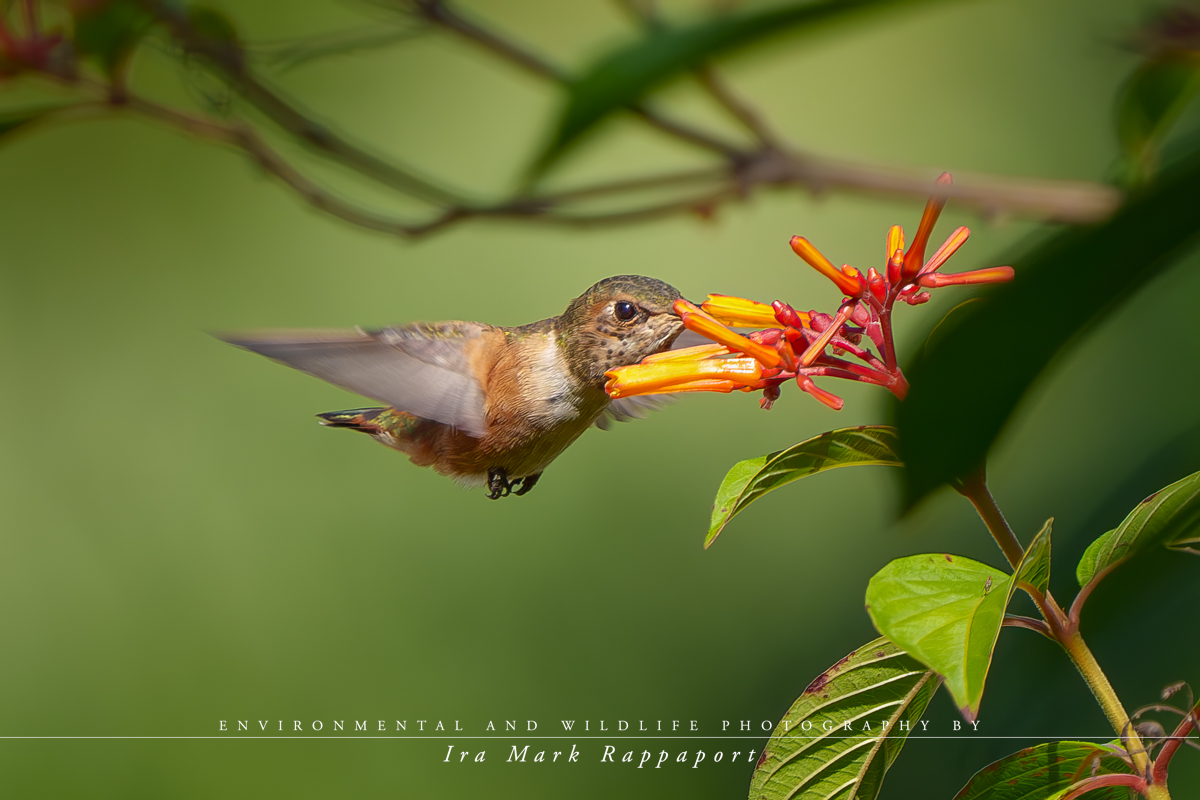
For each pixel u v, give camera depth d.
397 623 10.13
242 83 4.07
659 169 7.93
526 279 10.81
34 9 3.95
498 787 9.27
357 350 5.29
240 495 10.44
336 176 6.11
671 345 5.48
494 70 9.92
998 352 1.51
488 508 10.50
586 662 9.88
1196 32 2.08
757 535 9.97
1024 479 7.44
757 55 1.55
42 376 10.61
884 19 1.53
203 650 10.08
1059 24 9.92
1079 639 3.12
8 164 10.41
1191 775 5.32
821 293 9.91
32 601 10.11
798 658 9.45
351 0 3.82
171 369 10.77
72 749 9.59
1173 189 1.54
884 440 3.15
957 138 9.94
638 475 10.41
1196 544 3.42
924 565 2.78
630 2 2.91
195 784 9.58
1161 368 7.13
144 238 10.79
